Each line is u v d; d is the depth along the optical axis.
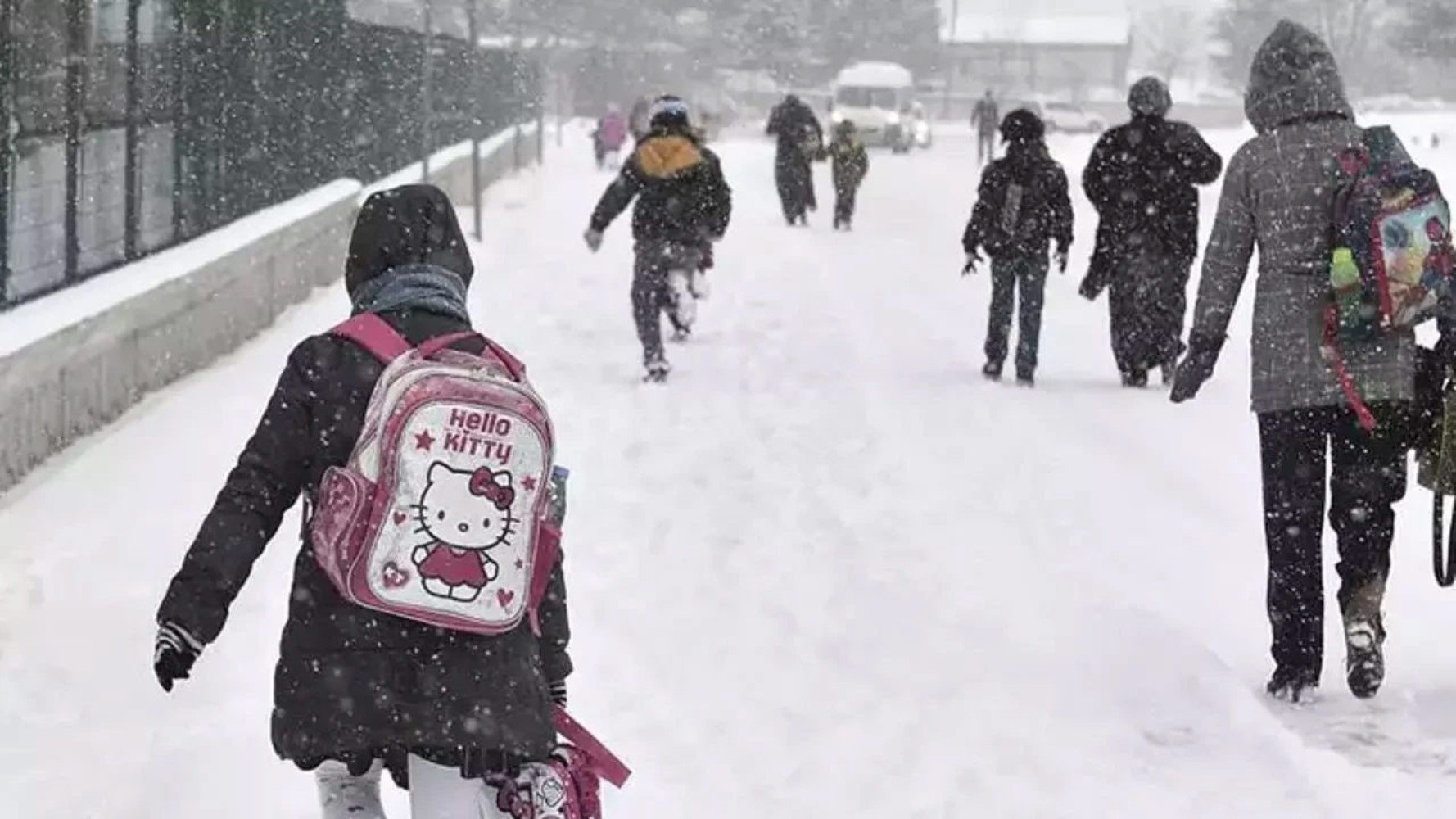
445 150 29.14
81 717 6.03
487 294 18.64
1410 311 5.96
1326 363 6.09
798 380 13.55
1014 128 13.23
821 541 8.63
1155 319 13.20
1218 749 5.85
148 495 8.97
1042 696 6.39
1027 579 7.92
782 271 21.70
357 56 20.69
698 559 8.30
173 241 13.00
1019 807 5.41
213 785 5.47
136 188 12.04
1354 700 6.35
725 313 17.62
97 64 11.16
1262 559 8.38
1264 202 6.21
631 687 6.46
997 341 13.55
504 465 3.55
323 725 3.49
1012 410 12.21
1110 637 7.02
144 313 11.13
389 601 3.48
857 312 17.83
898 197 36.59
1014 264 13.30
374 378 3.63
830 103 65.88
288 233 15.48
